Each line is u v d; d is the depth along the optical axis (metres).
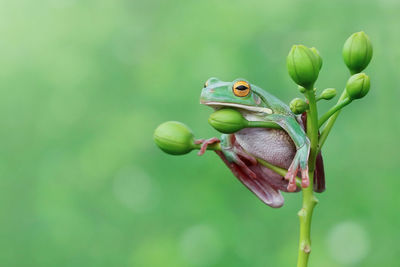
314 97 0.79
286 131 0.81
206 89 0.81
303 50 0.78
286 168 0.83
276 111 0.80
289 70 0.79
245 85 0.80
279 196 0.83
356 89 0.78
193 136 0.84
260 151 0.82
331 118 0.80
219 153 0.83
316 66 0.78
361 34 0.82
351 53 0.81
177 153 0.84
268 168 0.83
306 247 0.79
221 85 0.81
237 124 0.79
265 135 0.82
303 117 0.81
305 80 0.78
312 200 0.79
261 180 0.83
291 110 0.80
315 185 0.83
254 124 0.80
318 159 0.81
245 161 0.83
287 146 0.82
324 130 0.80
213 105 0.81
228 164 0.83
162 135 0.84
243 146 0.82
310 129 0.80
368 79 0.78
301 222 0.79
